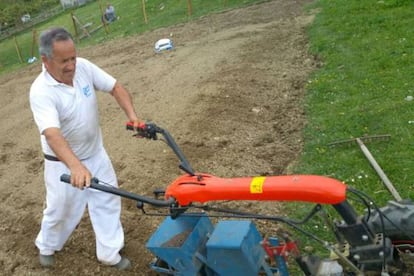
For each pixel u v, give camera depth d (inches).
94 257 196.2
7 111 438.6
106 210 178.5
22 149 330.0
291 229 185.5
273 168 240.1
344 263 136.1
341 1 545.0
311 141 256.8
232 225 143.4
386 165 216.1
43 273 192.4
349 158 229.5
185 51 496.7
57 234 184.9
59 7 1781.5
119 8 1130.0
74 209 177.2
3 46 1450.5
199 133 286.8
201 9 781.9
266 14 615.8
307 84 338.3
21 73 661.9
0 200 263.1
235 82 359.6
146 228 207.3
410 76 308.5
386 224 135.6
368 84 311.6
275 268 149.8
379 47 374.0
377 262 129.9
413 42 366.9
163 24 753.6
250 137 275.4
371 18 449.7
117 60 544.1
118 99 172.2
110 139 309.0
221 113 308.3
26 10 1747.0
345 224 130.7
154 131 156.5
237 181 133.8
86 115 164.7
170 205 138.2
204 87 358.9
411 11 445.1
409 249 137.2
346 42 405.4
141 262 187.2
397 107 268.2
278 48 439.5
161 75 425.4
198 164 252.7
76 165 143.4
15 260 205.3
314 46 413.7
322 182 126.2
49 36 149.3
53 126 150.1
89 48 719.7
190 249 144.3
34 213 240.7
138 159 272.5
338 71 348.5
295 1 654.5
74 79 161.6
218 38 526.6
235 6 727.1
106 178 177.2
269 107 313.1
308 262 139.7
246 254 136.1
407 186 199.8
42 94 154.6
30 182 277.7
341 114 278.1
